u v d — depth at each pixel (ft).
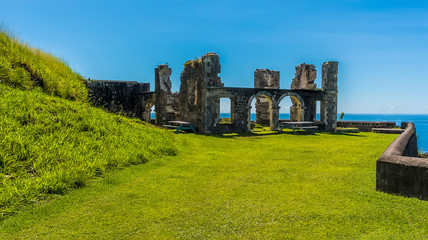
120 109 70.64
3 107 24.00
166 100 70.79
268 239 11.56
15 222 12.80
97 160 21.84
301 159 28.30
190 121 62.49
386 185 16.55
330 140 45.91
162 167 24.21
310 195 16.63
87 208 14.67
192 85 64.03
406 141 23.79
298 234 11.93
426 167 14.98
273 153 32.22
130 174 21.20
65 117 27.73
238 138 48.47
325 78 67.56
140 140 31.40
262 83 75.41
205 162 26.71
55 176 17.31
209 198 16.30
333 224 12.77
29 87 33.60
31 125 23.31
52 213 13.93
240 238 11.67
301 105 66.69
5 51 36.94
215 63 57.47
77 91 45.19
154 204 15.34
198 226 12.73
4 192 14.73
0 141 19.21
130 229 12.45
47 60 46.44
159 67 70.44
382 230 12.10
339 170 23.06
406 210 13.97
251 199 16.10
